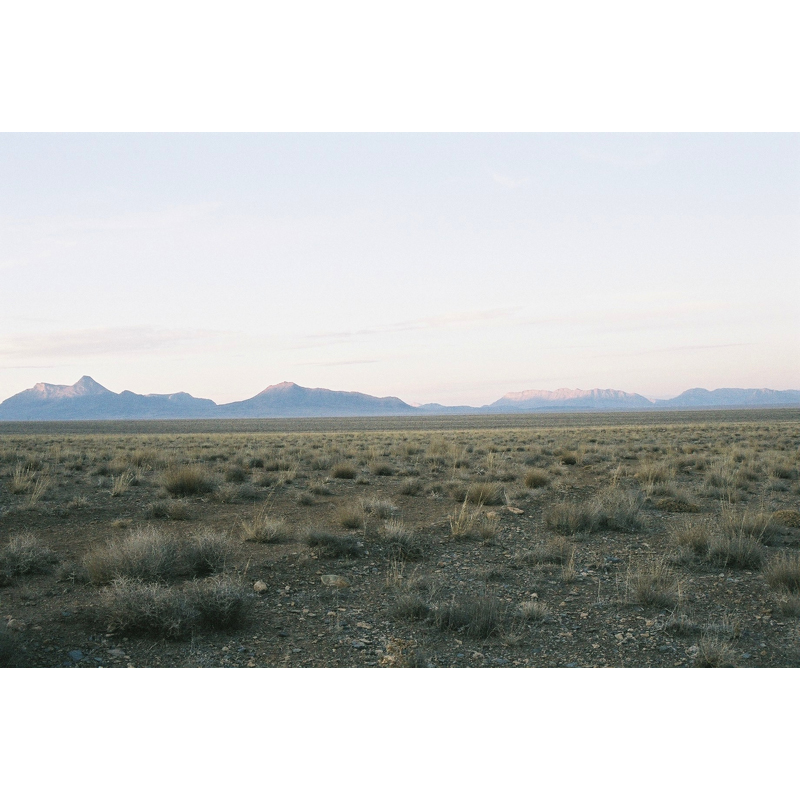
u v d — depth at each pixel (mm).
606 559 11156
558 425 96250
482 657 7137
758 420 95562
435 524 13750
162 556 9742
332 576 9891
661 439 42250
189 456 28656
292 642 7516
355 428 102375
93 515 14016
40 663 6664
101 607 8141
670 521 14297
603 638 7734
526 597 9242
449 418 168125
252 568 10312
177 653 7090
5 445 37500
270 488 18516
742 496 17516
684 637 7781
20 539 10594
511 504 16078
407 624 8180
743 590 9508
